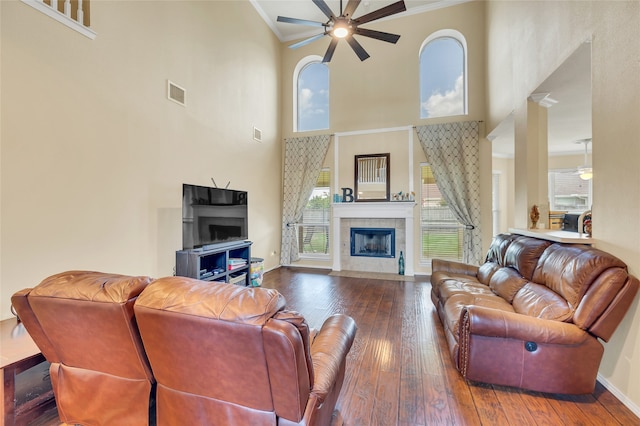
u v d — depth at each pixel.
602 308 1.73
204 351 1.08
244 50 5.02
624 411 1.74
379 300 3.89
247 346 1.01
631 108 1.77
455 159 5.18
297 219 6.04
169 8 3.52
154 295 1.14
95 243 2.70
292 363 0.99
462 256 5.24
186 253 3.34
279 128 6.24
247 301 1.04
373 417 1.69
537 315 2.01
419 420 1.67
